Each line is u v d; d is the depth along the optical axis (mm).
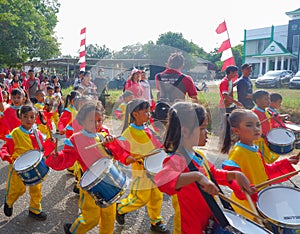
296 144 4238
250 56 33594
